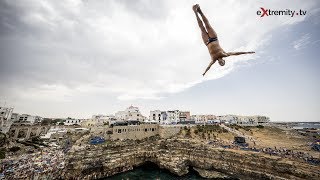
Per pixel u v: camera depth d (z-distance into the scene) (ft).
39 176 195.93
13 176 188.24
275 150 236.63
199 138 307.37
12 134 372.17
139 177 238.07
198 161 258.16
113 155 263.08
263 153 229.86
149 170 266.36
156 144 305.12
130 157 274.77
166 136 325.42
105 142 286.05
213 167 245.04
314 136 342.85
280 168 195.42
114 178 234.79
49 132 402.11
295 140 309.63
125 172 256.73
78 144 278.46
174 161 258.98
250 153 229.45
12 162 227.20
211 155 252.83
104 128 327.06
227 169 231.30
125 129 312.91
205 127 354.54
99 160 246.06
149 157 289.53
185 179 231.30
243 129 361.30
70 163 230.07
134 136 318.24
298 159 205.36
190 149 274.57
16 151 282.15
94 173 233.55
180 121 451.53
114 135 303.89
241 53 20.22
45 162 234.58
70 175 219.61
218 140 295.89
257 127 383.24
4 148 284.61
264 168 206.59
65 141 345.51
